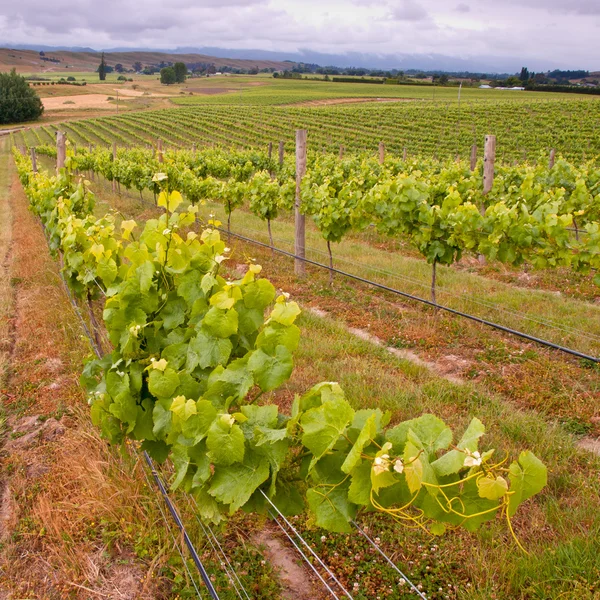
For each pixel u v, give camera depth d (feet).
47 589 9.89
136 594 9.55
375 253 34.76
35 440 14.43
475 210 22.58
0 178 96.22
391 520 11.00
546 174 41.39
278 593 9.59
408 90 327.26
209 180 44.47
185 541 10.14
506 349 19.98
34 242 37.35
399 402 15.55
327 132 151.64
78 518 11.13
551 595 9.13
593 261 20.77
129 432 10.32
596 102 172.04
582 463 13.03
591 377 17.62
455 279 28.32
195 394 8.84
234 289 8.80
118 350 11.10
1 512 11.96
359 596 9.46
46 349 19.80
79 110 292.61
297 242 29.91
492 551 10.05
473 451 5.04
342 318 23.58
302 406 7.02
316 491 6.12
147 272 10.53
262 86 415.64
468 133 138.10
